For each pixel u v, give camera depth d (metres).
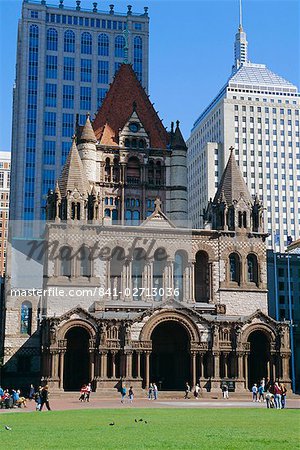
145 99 129.88
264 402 80.00
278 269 150.62
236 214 103.06
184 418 51.62
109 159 122.19
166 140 126.44
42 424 45.12
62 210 99.44
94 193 101.31
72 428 41.81
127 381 87.81
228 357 93.06
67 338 94.81
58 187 100.56
